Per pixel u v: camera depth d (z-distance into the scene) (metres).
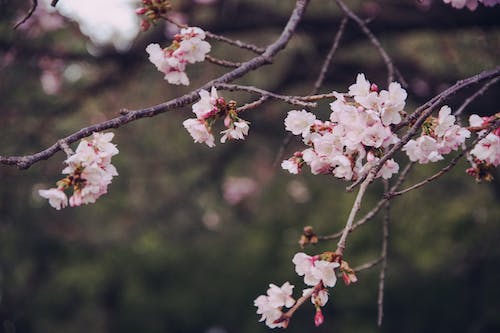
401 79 3.09
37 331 7.76
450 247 7.20
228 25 5.64
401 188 6.46
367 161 2.12
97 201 7.41
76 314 8.62
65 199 2.18
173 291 9.88
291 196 8.93
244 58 6.53
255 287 9.74
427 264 7.62
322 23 5.43
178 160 7.36
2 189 5.90
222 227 9.66
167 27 5.68
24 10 5.41
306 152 2.20
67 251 7.65
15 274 6.82
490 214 6.60
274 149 7.59
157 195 7.90
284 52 6.20
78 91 6.07
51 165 5.88
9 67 5.55
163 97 6.70
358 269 2.89
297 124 2.22
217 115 2.27
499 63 5.04
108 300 9.47
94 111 6.65
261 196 8.98
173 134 7.05
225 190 8.78
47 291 7.84
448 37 5.58
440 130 2.22
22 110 5.76
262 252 9.56
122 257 9.13
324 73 3.28
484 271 7.04
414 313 8.45
